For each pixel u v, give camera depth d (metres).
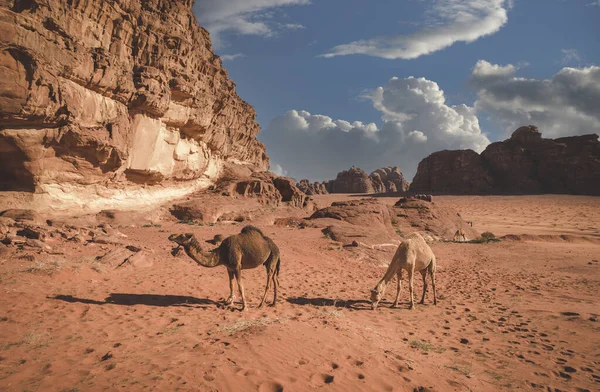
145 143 28.73
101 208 26.08
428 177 130.12
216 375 5.05
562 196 96.94
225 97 40.06
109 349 5.99
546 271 18.97
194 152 37.47
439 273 18.05
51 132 20.89
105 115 24.67
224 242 8.85
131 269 11.89
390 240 24.03
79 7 22.19
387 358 6.21
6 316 7.24
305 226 28.47
